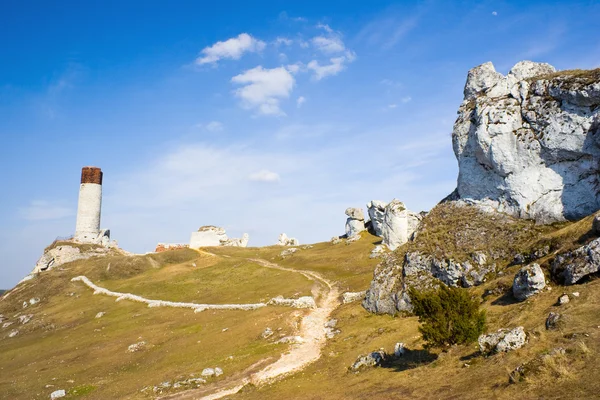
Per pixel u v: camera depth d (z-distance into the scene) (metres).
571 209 55.62
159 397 45.50
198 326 72.94
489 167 65.00
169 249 150.00
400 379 34.00
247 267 112.38
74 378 57.78
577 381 23.38
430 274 58.94
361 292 74.00
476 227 60.78
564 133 56.72
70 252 139.88
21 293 117.88
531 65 68.31
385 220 106.81
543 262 43.78
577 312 32.47
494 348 31.56
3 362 70.56
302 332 61.06
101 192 157.75
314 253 118.88
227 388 45.00
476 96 71.69
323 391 37.22
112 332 77.75
